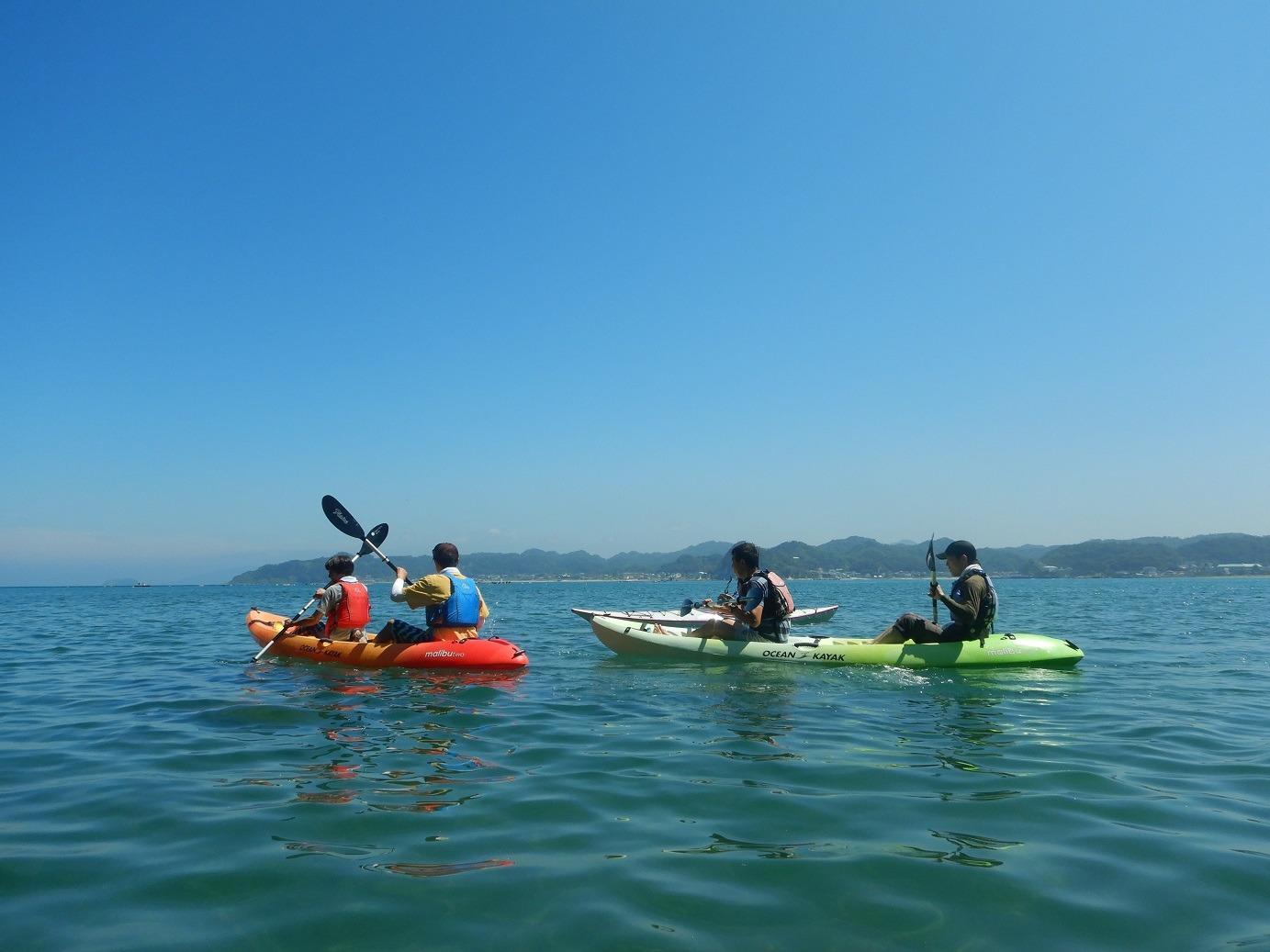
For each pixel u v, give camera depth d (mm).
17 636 13125
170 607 28031
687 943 2361
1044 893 2709
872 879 2824
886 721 5539
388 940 2385
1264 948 2322
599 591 58188
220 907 2609
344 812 3564
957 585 8320
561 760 4461
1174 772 4270
